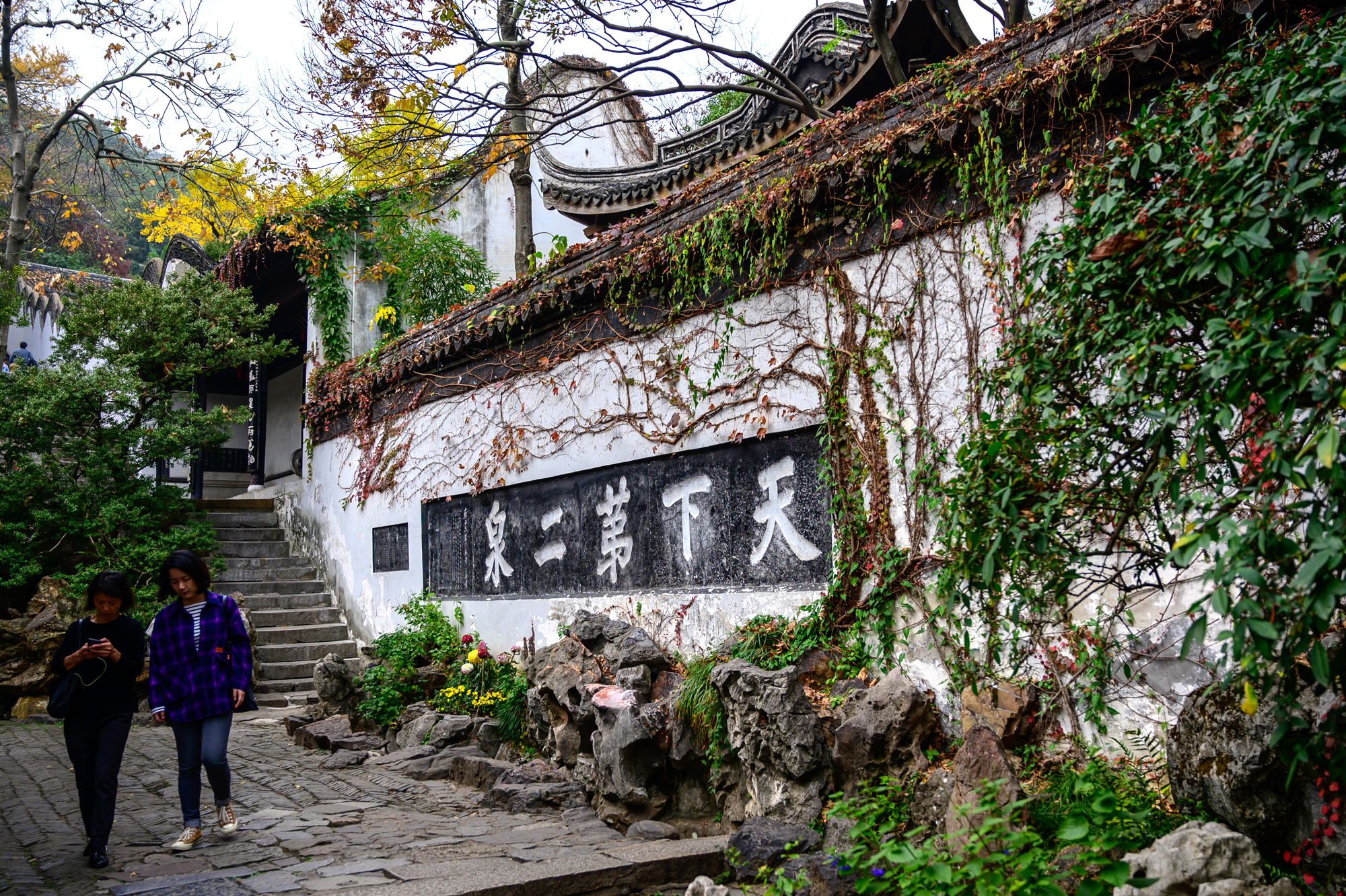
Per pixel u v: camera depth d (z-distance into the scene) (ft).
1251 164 8.46
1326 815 9.82
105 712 16.16
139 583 38.52
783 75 27.20
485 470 30.76
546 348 28.12
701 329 22.49
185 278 44.70
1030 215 16.14
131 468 40.70
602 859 14.53
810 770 14.87
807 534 19.67
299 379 64.85
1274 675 7.89
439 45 26.86
